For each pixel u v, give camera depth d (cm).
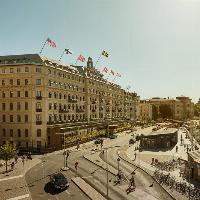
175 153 7156
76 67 10662
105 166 5428
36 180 4416
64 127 7925
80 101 9781
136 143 8931
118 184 4188
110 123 11938
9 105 7600
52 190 3906
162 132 8756
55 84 8075
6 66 7600
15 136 7538
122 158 6322
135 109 17600
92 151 7219
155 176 4581
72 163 5747
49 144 7525
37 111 7462
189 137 10800
